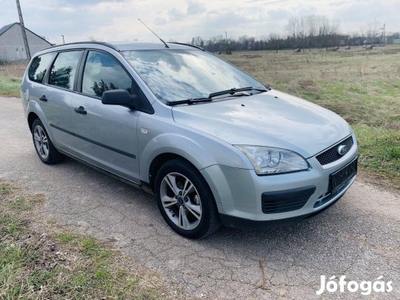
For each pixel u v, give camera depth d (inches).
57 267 101.8
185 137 110.6
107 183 165.5
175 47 158.9
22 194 153.0
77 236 119.3
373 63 743.7
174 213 124.4
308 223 127.1
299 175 101.0
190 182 112.8
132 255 109.5
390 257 107.1
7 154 209.9
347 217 130.3
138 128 124.6
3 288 92.6
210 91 136.7
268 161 100.1
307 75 627.5
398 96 454.3
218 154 103.5
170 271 102.0
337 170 110.5
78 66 157.3
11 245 112.2
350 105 403.2
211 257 108.8
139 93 127.0
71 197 150.6
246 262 106.3
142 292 93.1
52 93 169.8
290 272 101.5
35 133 196.4
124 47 144.2
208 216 110.3
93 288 93.9
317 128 114.8
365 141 209.9
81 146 158.1
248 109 123.3
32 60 201.3
